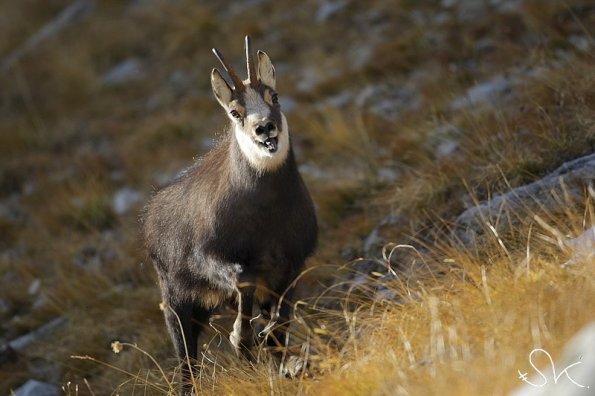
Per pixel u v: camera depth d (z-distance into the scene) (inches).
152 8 1956.2
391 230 1024.2
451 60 1369.3
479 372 606.5
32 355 1101.1
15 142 1705.2
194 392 830.5
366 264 995.9
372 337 726.5
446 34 1433.3
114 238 1337.4
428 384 621.9
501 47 1320.1
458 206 999.6
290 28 1685.5
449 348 653.9
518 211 890.7
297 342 885.8
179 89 1699.1
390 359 671.8
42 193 1529.3
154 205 908.6
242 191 794.2
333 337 772.0
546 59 1211.9
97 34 1958.7
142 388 944.9
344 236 1077.8
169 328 882.8
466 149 1078.4
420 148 1171.3
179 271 858.1
